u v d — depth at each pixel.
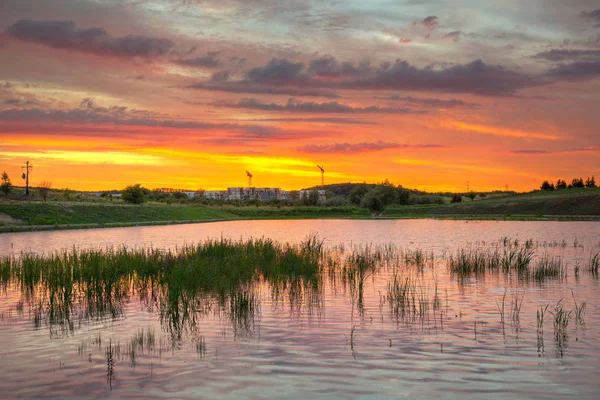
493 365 11.59
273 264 26.66
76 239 61.84
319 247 38.59
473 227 88.56
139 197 134.62
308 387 10.27
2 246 49.75
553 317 16.56
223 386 10.34
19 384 10.55
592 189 179.50
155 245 52.22
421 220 129.50
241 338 13.95
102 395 9.92
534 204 148.50
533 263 32.09
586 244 47.47
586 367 11.43
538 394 9.88
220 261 26.39
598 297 20.30
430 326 15.32
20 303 19.41
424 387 10.25
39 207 96.06
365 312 17.41
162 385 10.43
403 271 28.80
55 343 13.67
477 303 19.06
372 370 11.27
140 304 19.12
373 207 151.50
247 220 146.62
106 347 13.22
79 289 20.88
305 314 17.05
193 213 146.75
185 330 14.91
